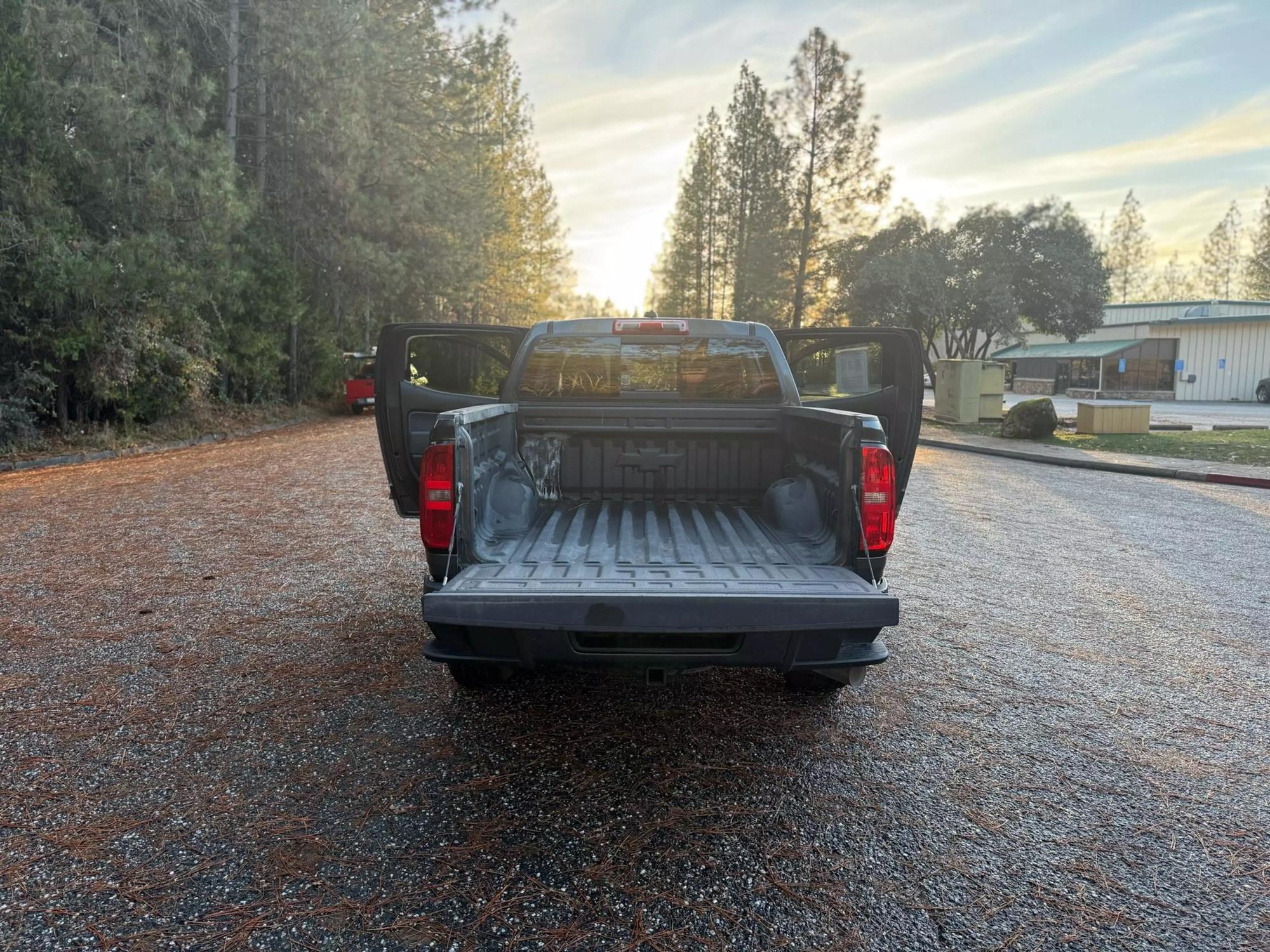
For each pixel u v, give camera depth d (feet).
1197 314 151.53
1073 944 7.61
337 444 54.44
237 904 8.07
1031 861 8.94
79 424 51.13
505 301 144.87
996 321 83.71
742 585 9.92
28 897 8.13
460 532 10.85
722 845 9.17
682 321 15.07
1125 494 36.60
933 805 10.06
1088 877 8.66
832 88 99.71
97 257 43.42
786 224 107.04
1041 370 161.68
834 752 11.48
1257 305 153.38
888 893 8.34
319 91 66.74
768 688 13.82
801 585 9.99
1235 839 9.41
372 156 71.87
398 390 15.52
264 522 27.48
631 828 9.50
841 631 10.04
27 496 32.96
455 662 10.43
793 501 12.91
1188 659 15.31
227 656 14.88
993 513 31.22
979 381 73.41
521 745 11.57
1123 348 142.00
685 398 15.46
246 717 12.35
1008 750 11.57
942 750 11.55
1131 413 63.46
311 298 80.43
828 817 9.77
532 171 149.89
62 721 12.16
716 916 7.97
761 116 124.57
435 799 10.07
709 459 15.06
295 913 7.95
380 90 75.05
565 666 10.36
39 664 14.44
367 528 26.55
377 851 8.98
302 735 11.78
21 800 9.94
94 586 19.60
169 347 52.06
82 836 9.20
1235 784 10.68
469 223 89.45
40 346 45.47
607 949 7.50
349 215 71.31
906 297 84.28
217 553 22.97
